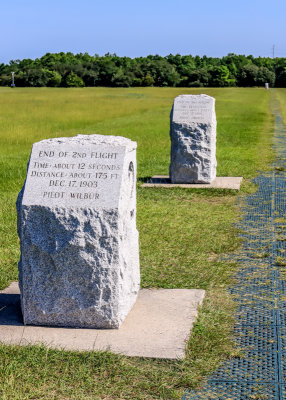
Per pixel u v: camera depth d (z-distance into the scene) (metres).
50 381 4.71
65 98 54.31
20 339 5.43
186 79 102.06
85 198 5.61
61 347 5.21
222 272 7.37
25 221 5.64
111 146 5.85
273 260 7.90
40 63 115.25
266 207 10.95
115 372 4.80
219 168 15.18
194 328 5.64
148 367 4.91
